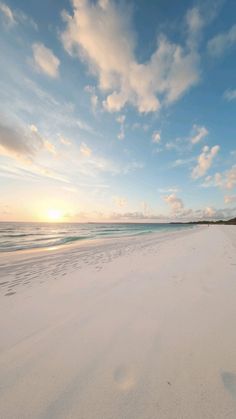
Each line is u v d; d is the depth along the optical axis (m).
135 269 5.79
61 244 14.97
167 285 4.27
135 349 2.17
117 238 19.11
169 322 2.72
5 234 27.69
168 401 1.53
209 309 3.08
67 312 3.15
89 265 6.63
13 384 1.73
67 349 2.21
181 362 1.95
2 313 3.18
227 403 1.49
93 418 1.40
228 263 6.13
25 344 2.32
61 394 1.61
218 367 1.87
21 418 1.42
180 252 8.63
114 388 1.66
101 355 2.09
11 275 5.77
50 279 5.11
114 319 2.87
